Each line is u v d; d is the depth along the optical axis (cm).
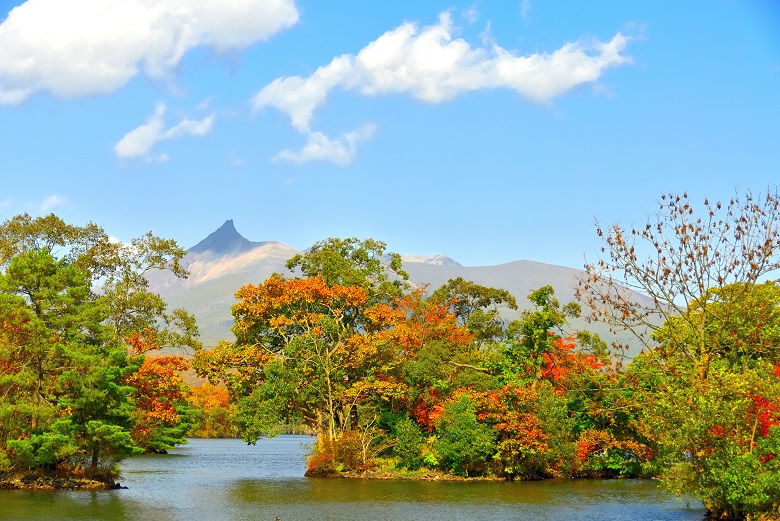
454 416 6175
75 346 5397
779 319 4544
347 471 6397
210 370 6819
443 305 7931
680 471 3969
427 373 6619
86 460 5678
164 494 5078
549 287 6969
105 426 5088
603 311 4234
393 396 6656
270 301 6831
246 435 6438
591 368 6112
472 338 7756
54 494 4903
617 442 6275
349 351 6669
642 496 5097
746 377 3734
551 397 6238
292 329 7025
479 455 6072
